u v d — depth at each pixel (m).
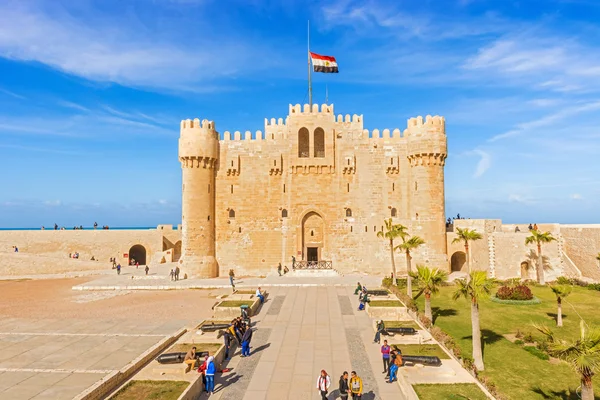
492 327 32.47
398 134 58.53
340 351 25.92
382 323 28.03
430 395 18.58
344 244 57.72
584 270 55.31
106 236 72.19
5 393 18.77
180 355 22.16
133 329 30.50
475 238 51.75
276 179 58.88
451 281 52.03
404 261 56.62
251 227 58.56
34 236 70.19
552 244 58.66
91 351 25.31
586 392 17.17
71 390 19.08
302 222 58.41
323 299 40.03
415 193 56.31
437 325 32.81
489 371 23.77
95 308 38.19
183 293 45.47
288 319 33.22
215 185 59.22
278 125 59.72
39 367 22.52
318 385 18.64
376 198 57.91
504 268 57.66
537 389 21.50
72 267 63.59
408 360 22.19
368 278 51.91
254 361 24.31
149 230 73.38
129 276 56.22
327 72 61.19
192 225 56.81
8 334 29.09
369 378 21.92
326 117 58.72
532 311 37.88
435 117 55.91
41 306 39.41
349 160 57.97
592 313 37.09
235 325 26.58
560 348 18.03
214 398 19.70
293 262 55.28
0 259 61.53
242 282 50.41
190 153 56.88
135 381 20.08
